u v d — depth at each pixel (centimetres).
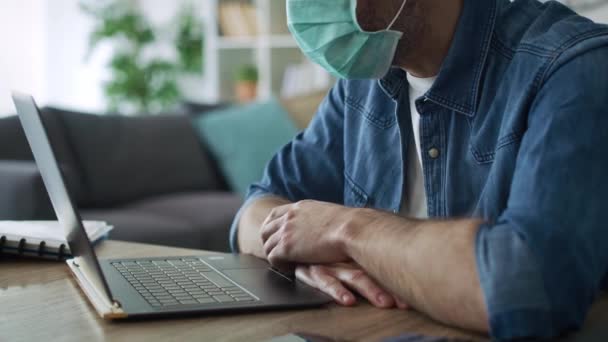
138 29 474
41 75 472
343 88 135
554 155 76
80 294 87
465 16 105
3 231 112
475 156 105
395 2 102
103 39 482
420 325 74
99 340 68
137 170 312
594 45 87
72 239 93
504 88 101
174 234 254
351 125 129
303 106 373
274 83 459
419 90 116
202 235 267
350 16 103
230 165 342
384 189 121
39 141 86
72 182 276
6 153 268
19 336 70
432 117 109
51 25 478
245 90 455
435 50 109
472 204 105
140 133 322
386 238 79
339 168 133
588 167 74
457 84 106
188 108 367
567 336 67
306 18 106
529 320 64
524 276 66
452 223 76
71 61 492
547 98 85
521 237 69
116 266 97
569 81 84
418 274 73
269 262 100
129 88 465
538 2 111
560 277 66
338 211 91
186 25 486
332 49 107
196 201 305
